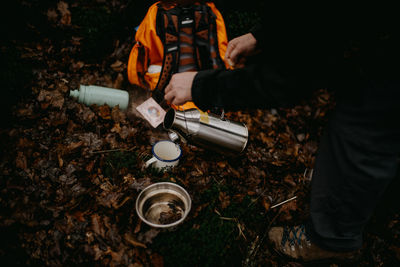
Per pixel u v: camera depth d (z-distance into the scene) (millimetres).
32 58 2508
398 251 2176
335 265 2027
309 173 2543
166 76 2340
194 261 1806
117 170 2096
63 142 2154
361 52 1148
